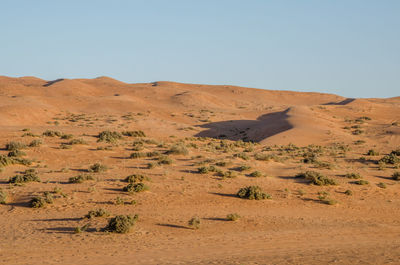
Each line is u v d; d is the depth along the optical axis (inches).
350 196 994.1
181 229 608.4
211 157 1606.8
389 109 4862.2
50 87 6884.8
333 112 4468.5
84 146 1631.4
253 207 822.5
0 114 3275.1
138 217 665.0
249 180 1115.9
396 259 422.9
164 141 2260.1
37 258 418.0
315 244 526.0
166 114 4530.0
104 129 2356.1
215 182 1067.3
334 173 1334.9
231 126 3905.0
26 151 1451.8
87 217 659.4
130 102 5093.5
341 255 448.1
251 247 497.7
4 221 633.0
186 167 1311.5
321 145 2623.0
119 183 985.5
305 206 860.0
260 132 3415.4
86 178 1006.4
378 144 2591.0
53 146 1587.1
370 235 613.9
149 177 1066.7
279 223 687.7
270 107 6491.1
